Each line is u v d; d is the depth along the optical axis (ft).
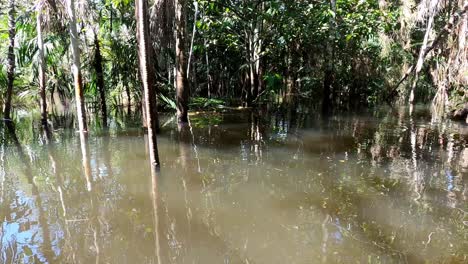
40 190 13.56
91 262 8.72
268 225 10.69
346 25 34.45
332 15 31.53
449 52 34.35
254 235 10.11
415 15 36.70
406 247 9.49
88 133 24.31
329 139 21.95
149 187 13.70
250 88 39.70
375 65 42.24
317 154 18.38
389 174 15.10
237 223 10.81
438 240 9.83
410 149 19.27
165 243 9.64
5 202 12.37
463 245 9.56
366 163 16.70
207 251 9.28
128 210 11.68
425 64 42.45
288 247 9.50
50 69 34.45
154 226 10.58
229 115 32.83
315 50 41.47
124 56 34.42
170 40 29.32
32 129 26.61
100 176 15.03
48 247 9.37
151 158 15.25
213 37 39.58
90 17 28.78
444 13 36.88
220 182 14.30
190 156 18.03
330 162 16.92
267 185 13.93
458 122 28.07
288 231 10.33
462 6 31.48
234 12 35.91
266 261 8.86
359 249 9.39
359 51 41.19
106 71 38.75
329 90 36.17
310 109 37.19
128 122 28.96
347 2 34.19
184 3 26.81
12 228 10.43
